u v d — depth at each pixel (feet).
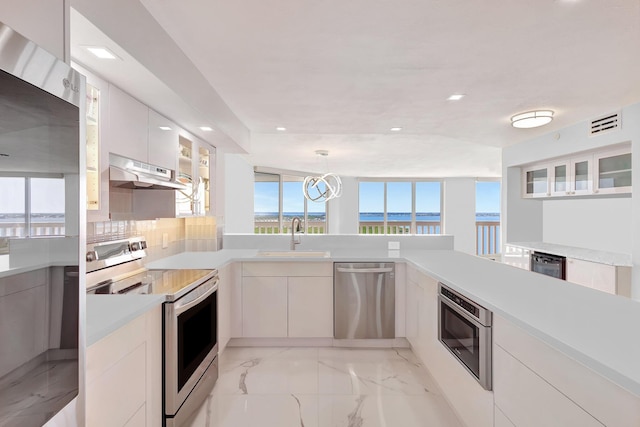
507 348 5.03
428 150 19.75
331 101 10.25
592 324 4.33
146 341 5.74
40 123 2.65
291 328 11.07
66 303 2.95
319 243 13.64
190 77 7.48
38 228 2.64
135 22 5.29
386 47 6.93
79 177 3.12
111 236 8.29
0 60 2.28
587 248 15.55
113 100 6.25
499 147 17.92
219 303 9.66
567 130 13.33
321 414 7.44
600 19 5.92
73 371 3.05
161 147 8.21
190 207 10.28
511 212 17.51
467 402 6.34
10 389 2.42
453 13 5.76
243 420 7.23
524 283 6.87
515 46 6.89
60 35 3.64
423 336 9.15
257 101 10.21
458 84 8.92
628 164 11.48
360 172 29.60
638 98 10.09
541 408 4.25
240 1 5.44
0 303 2.31
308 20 5.97
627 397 3.06
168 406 6.37
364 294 10.97
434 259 10.29
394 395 8.20
